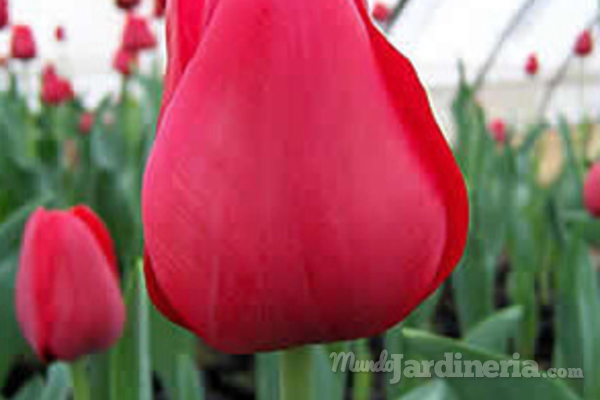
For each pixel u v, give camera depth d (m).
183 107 0.27
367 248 0.27
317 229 0.27
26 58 1.66
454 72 4.59
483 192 0.83
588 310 0.50
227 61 0.26
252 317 0.27
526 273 0.92
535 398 0.34
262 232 0.27
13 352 0.57
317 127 0.26
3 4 1.51
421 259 0.28
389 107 0.27
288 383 0.30
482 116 0.83
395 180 0.27
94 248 0.37
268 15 0.26
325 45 0.26
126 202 0.85
